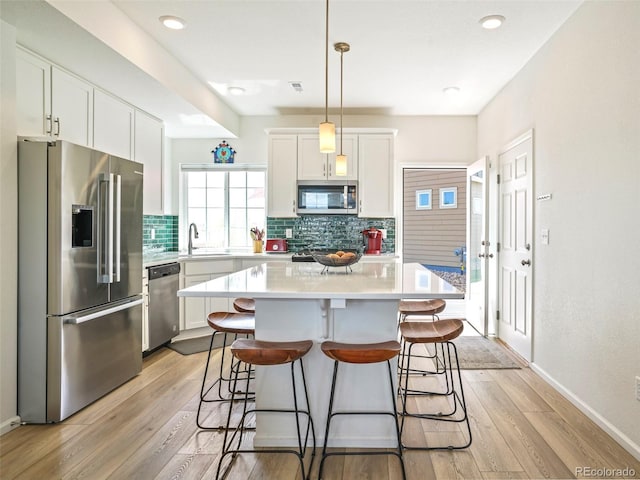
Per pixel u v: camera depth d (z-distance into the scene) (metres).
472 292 4.89
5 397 2.28
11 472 1.89
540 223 3.13
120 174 2.83
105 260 2.67
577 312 2.57
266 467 1.95
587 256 2.47
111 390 2.81
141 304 3.15
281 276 2.36
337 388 2.13
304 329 2.12
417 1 2.54
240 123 5.03
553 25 2.81
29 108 2.49
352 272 2.58
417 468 1.93
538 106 3.18
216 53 3.27
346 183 4.68
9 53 2.25
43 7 2.05
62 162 2.33
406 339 2.15
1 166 2.24
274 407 2.15
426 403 2.63
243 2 2.55
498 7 2.60
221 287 1.90
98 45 2.46
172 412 2.51
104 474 1.88
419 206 7.88
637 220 2.02
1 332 2.26
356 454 2.01
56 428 2.31
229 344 3.97
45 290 2.35
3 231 2.27
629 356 2.07
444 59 3.38
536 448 2.09
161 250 4.79
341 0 2.53
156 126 4.05
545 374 3.03
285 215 4.70
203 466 1.95
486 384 2.96
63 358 2.37
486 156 4.22
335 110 4.80
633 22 2.04
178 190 5.02
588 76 2.46
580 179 2.54
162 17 2.71
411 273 2.52
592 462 1.96
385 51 3.24
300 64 3.49
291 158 4.70
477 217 4.86
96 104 3.12
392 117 5.01
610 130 2.24
